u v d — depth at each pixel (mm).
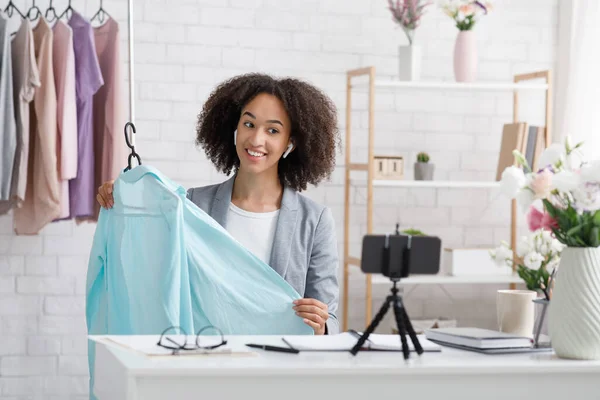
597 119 4785
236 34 4879
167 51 4809
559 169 2191
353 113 5004
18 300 4723
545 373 1940
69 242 4770
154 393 1776
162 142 4809
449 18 5098
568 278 2059
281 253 2863
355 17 5000
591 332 2016
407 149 5074
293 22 4934
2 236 4695
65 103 4234
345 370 1845
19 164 4195
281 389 1832
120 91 4371
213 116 3033
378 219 5082
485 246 5164
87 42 4270
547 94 4781
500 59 5172
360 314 5027
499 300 2357
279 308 2551
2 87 4129
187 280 2510
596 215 2059
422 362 1932
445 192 5145
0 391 4723
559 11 5199
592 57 4809
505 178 2162
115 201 2662
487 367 1903
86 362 4801
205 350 1990
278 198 2977
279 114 2848
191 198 2955
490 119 5168
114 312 2639
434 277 4684
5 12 4465
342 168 5023
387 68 5031
